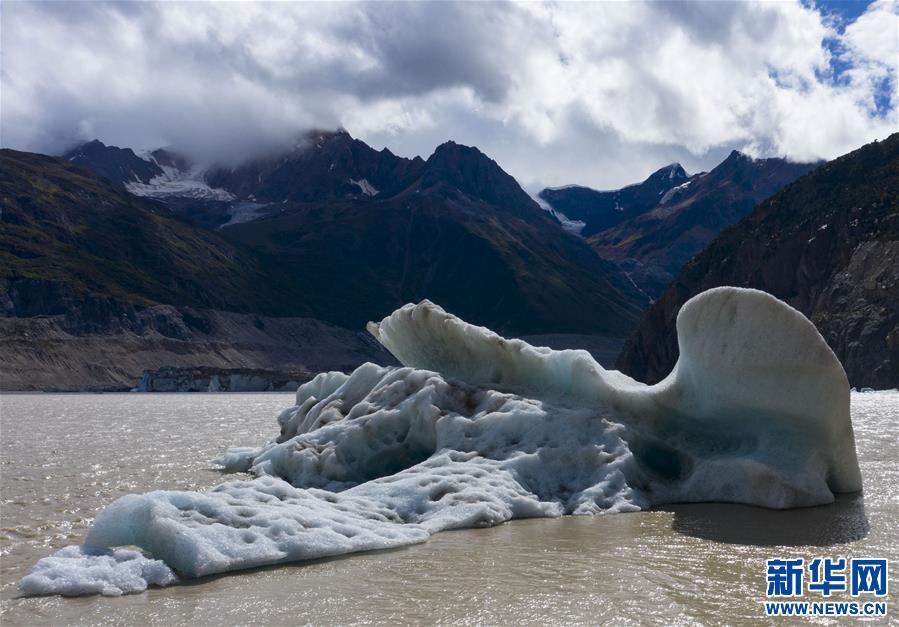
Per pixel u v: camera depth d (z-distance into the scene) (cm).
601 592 667
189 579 714
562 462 1110
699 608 625
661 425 1216
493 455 1129
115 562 721
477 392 1271
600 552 805
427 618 605
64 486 1323
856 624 589
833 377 1051
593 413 1198
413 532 871
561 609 624
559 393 1288
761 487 1055
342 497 991
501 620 600
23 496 1212
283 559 770
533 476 1085
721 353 1110
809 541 847
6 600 658
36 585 679
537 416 1173
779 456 1087
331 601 647
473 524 936
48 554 830
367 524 877
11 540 895
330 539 805
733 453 1134
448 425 1194
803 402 1071
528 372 1340
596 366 1271
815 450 1090
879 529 899
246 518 815
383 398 1333
